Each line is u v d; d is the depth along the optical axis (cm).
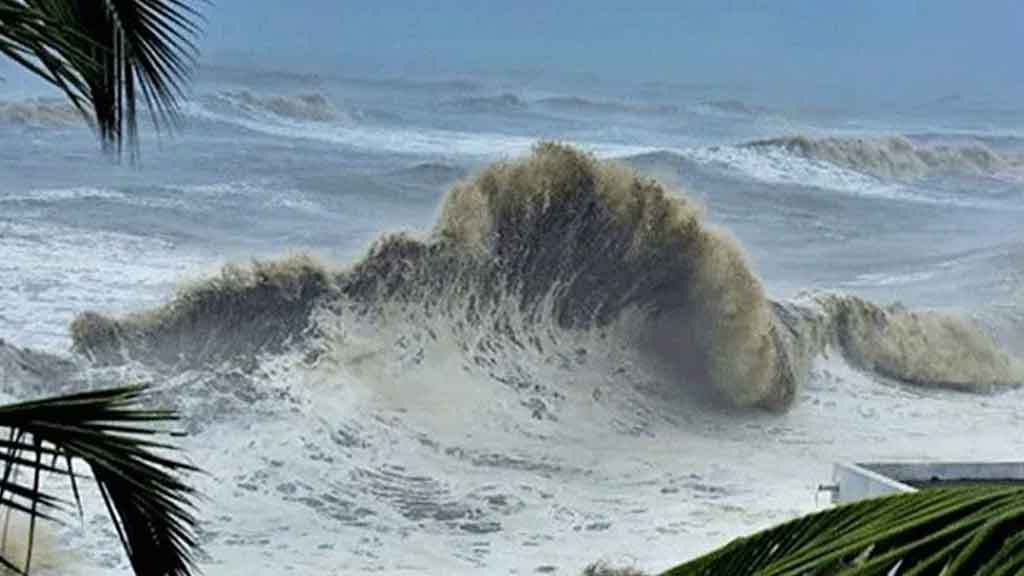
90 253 6191
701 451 4234
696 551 3200
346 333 4738
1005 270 7312
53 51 824
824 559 473
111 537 2831
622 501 3572
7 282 5459
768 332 4962
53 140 9381
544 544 3203
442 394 4572
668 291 5128
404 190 8769
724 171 10038
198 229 7100
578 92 17962
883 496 506
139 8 885
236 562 3006
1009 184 10750
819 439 4512
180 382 4362
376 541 3186
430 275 5072
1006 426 4822
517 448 4153
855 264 7650
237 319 4722
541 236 5197
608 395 4750
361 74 17988
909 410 4959
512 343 4950
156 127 1019
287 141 10775
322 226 7594
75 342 4553
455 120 13825
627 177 5184
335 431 4097
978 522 437
